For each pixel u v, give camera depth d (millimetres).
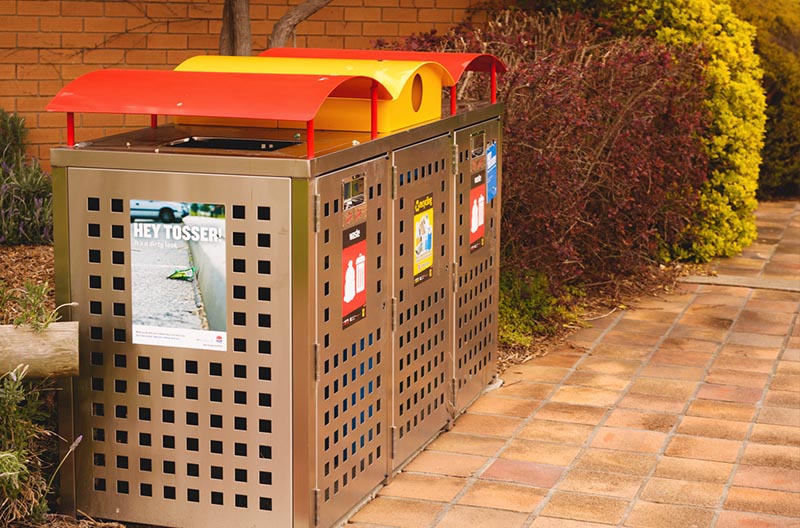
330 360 4262
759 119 9539
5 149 7633
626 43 8430
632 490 4984
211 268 4105
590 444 5520
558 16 8797
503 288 7441
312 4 7609
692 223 9297
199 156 4031
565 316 7613
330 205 4148
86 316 4277
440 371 5484
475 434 5641
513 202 7344
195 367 4199
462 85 7359
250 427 4180
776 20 11539
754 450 5457
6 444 4305
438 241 5297
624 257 8383
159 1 8391
